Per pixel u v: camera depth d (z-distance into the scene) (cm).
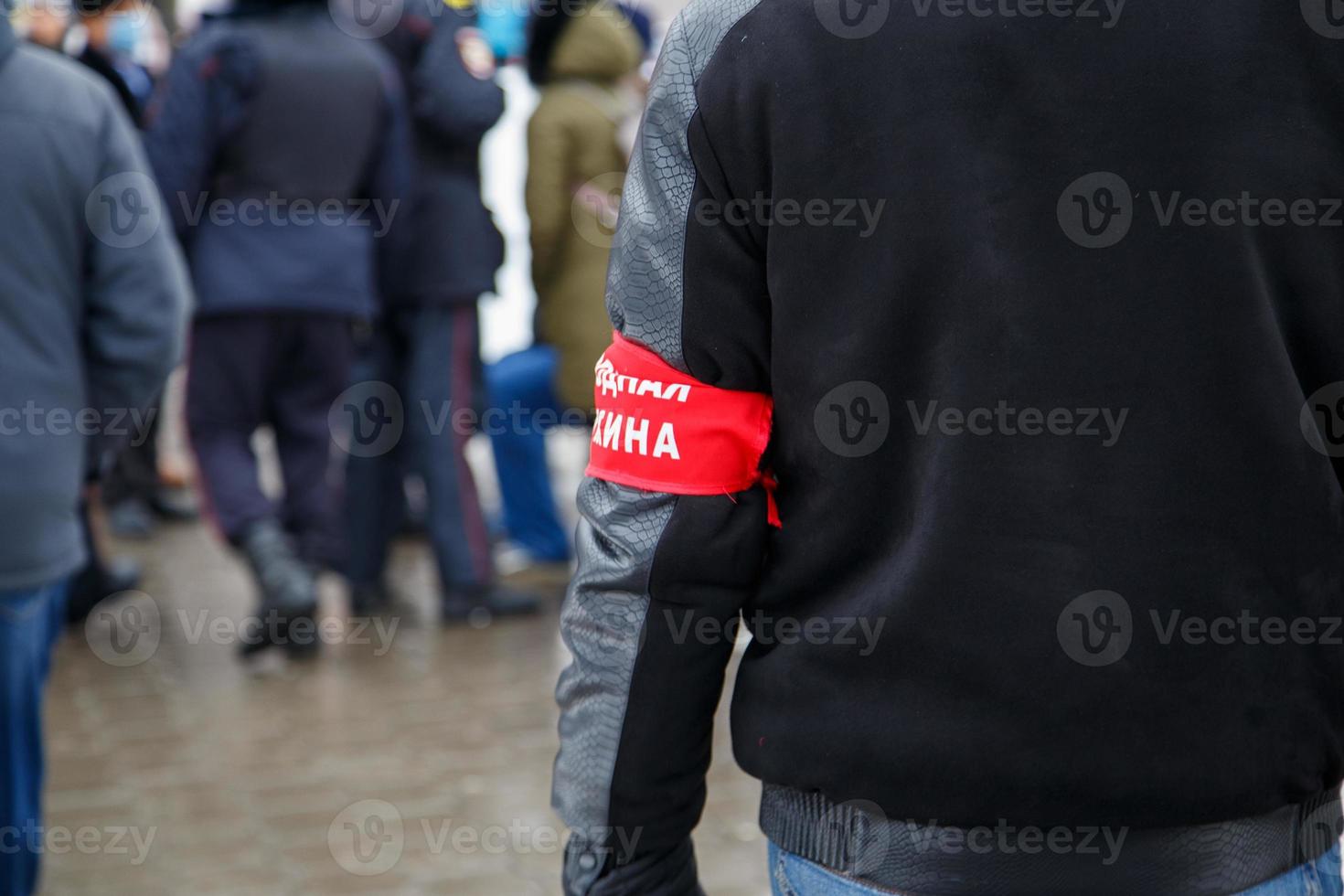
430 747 392
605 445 131
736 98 120
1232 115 114
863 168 116
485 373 506
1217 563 115
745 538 127
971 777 117
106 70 468
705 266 123
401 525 533
